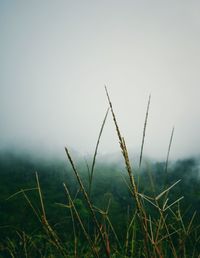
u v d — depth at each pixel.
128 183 1.02
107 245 1.02
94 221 1.03
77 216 1.04
